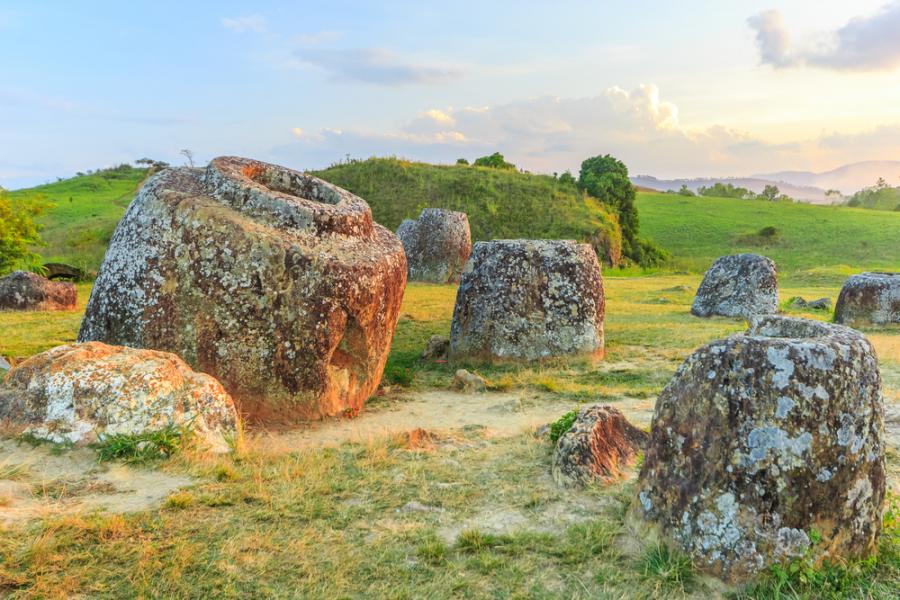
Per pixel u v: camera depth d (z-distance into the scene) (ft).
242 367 24.97
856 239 171.53
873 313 51.13
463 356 40.34
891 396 27.61
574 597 12.82
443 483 18.60
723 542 13.12
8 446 18.57
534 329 39.34
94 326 26.43
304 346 25.48
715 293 60.39
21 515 14.75
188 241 25.23
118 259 26.35
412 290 80.53
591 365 38.29
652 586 13.16
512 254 40.24
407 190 147.02
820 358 13.21
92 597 12.11
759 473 13.02
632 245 161.38
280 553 14.11
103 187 238.07
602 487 18.12
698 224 203.82
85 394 19.61
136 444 18.86
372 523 15.92
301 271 25.36
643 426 24.66
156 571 12.98
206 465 18.63
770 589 12.71
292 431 24.91
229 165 29.32
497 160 191.21
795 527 12.92
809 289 84.58
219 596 12.44
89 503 15.85
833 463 13.09
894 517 15.06
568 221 139.95
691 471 13.84
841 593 12.65
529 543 14.92
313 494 17.34
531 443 22.40
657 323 55.16
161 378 20.52
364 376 28.55
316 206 27.32
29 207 93.20
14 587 12.16
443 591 12.98
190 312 25.04
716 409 13.62
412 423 26.84
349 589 13.00
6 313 57.72
